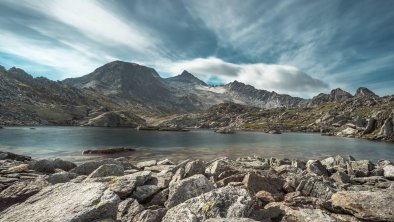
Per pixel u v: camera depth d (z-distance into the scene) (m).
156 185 17.09
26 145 71.88
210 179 20.81
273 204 14.73
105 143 85.44
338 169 32.06
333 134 183.62
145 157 52.56
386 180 25.41
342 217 13.49
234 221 8.83
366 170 32.72
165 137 126.94
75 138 101.56
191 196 14.11
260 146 84.94
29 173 23.11
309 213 12.68
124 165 28.48
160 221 11.70
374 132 156.75
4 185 17.92
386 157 65.56
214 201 11.19
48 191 11.45
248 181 18.22
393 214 12.61
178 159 49.84
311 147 86.06
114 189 15.01
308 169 30.33
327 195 16.70
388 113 160.62
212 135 156.75
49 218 8.66
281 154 63.19
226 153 61.94
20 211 10.03
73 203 9.44
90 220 8.83
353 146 96.06
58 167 27.80
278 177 20.94
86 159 47.47
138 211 12.52
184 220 10.16
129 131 180.25
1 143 76.25
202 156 55.19
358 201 13.83
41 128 172.12
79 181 18.16
